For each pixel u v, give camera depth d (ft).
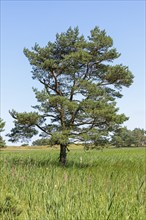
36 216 30.42
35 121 86.99
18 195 39.91
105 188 39.93
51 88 94.89
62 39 93.76
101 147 90.58
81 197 33.45
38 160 93.91
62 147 92.02
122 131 90.89
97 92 88.84
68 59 89.25
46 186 41.11
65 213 28.32
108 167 84.79
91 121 90.79
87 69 95.40
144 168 83.25
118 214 28.86
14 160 91.04
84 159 107.65
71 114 91.04
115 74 93.15
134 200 33.12
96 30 94.17
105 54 94.02
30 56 92.79
